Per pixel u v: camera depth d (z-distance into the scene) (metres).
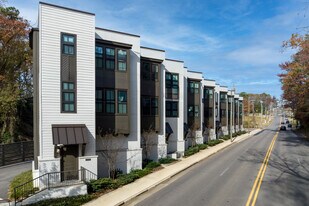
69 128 16.12
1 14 31.56
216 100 50.12
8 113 28.69
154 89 24.59
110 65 19.52
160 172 20.91
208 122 43.50
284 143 40.31
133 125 21.12
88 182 15.71
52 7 16.12
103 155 18.97
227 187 15.74
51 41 16.03
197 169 22.08
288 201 12.84
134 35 21.19
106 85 19.22
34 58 16.78
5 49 33.25
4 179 18.67
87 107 17.02
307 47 22.03
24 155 25.80
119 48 19.95
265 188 15.26
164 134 25.64
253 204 12.49
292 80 32.25
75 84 16.69
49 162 15.41
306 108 46.06
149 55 24.30
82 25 17.09
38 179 15.41
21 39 34.03
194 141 34.19
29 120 34.19
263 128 87.19
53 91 15.98
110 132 19.20
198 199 13.63
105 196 14.91
